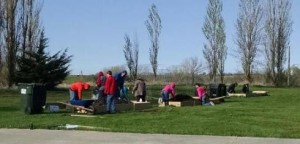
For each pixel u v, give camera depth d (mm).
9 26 47344
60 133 14523
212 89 34031
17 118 19141
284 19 69750
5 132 14773
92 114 20922
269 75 69625
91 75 54500
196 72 65375
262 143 12656
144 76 65875
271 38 69875
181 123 17281
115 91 21828
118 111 22484
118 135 14094
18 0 48094
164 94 27141
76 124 16891
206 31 71062
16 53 47062
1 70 47062
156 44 70812
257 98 35750
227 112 22109
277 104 28609
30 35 48344
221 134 14281
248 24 70750
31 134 14336
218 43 70688
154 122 17625
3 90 42719
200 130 15180
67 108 22641
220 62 70500
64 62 46906
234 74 70875
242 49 71000
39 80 45688
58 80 46750
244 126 16359
